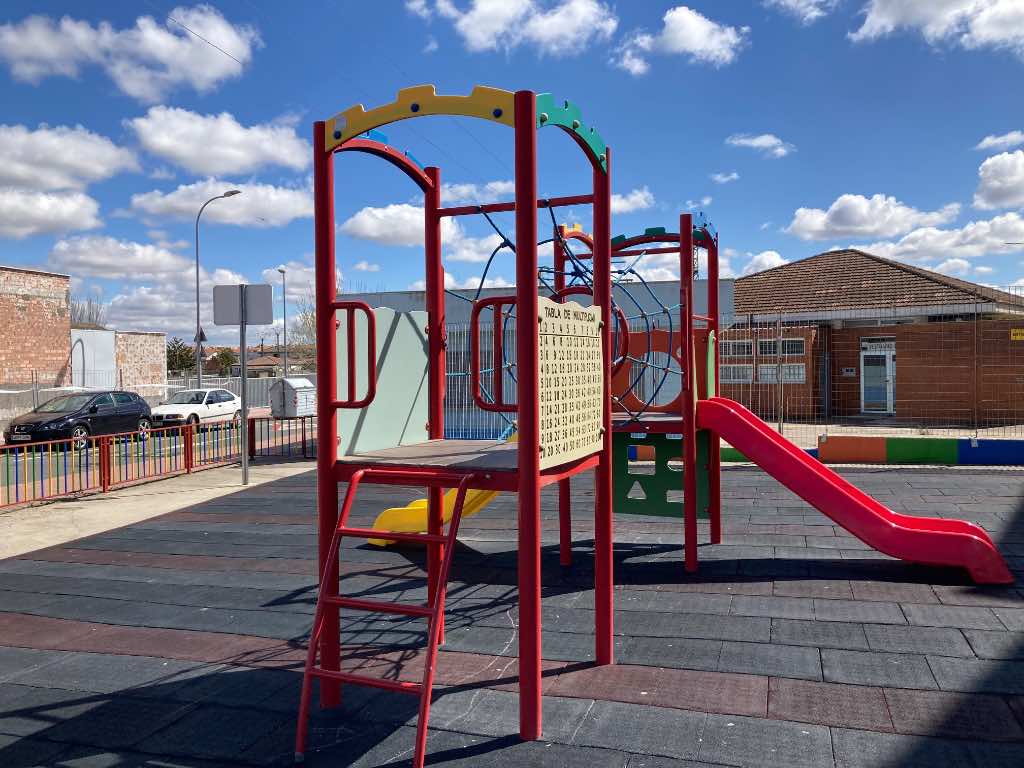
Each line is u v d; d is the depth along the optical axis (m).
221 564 7.29
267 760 3.49
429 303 5.46
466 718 3.87
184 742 3.68
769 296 27.30
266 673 4.55
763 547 7.30
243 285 12.40
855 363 22.94
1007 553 6.81
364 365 4.70
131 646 5.07
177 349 62.31
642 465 14.05
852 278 26.64
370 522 8.94
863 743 3.46
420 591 6.25
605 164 4.51
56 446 18.33
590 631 5.09
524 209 3.60
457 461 4.07
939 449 12.87
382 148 4.67
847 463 13.19
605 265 4.60
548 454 3.76
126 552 7.87
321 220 4.09
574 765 3.35
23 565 7.41
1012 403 20.11
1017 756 3.32
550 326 3.79
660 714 3.82
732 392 22.64
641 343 8.09
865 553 6.94
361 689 4.27
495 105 3.68
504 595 6.08
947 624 5.00
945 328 20.83
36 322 29.16
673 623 5.20
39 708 4.10
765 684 4.14
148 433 13.21
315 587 6.42
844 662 4.41
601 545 4.53
